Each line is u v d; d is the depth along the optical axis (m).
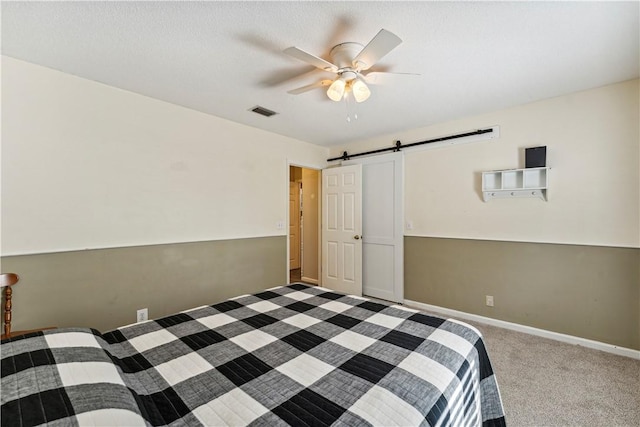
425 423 0.83
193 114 2.93
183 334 1.39
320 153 4.46
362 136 3.94
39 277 2.06
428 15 1.54
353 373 1.05
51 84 2.11
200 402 0.90
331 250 4.38
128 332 1.41
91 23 1.61
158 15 1.55
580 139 2.53
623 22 1.58
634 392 1.87
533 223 2.78
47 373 0.85
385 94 2.56
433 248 3.46
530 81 2.32
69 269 2.19
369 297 4.04
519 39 1.75
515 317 2.89
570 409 1.72
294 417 0.82
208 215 3.06
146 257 2.60
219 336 1.37
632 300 2.32
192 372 1.07
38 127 2.06
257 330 1.44
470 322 3.11
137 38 1.75
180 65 2.07
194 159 2.94
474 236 3.14
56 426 0.65
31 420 0.66
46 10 1.49
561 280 2.63
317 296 2.01
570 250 2.59
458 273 3.27
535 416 1.67
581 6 1.47
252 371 1.07
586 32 1.68
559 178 2.63
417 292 3.60
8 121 1.95
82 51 1.89
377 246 3.96
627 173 2.34
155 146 2.66
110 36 1.73
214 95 2.59
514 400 1.81
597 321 2.47
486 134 3.03
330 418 0.82
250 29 1.67
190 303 2.90
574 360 2.28
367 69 2.02
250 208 3.47
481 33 1.70
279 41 1.79
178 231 2.82
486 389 1.36
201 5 1.47
